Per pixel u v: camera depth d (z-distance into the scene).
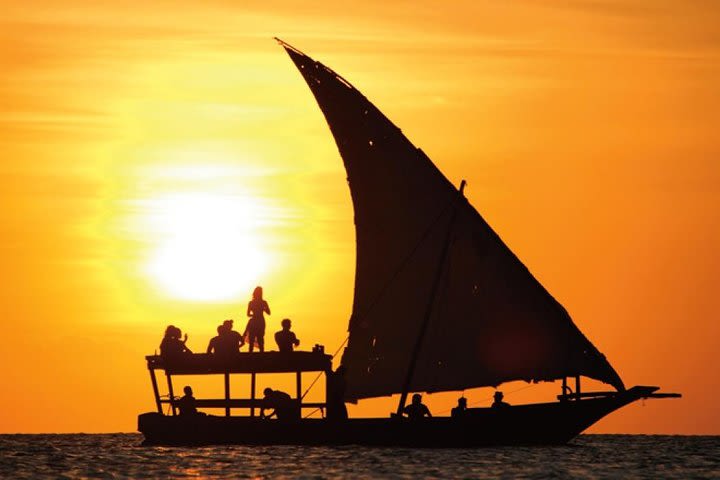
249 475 196.12
